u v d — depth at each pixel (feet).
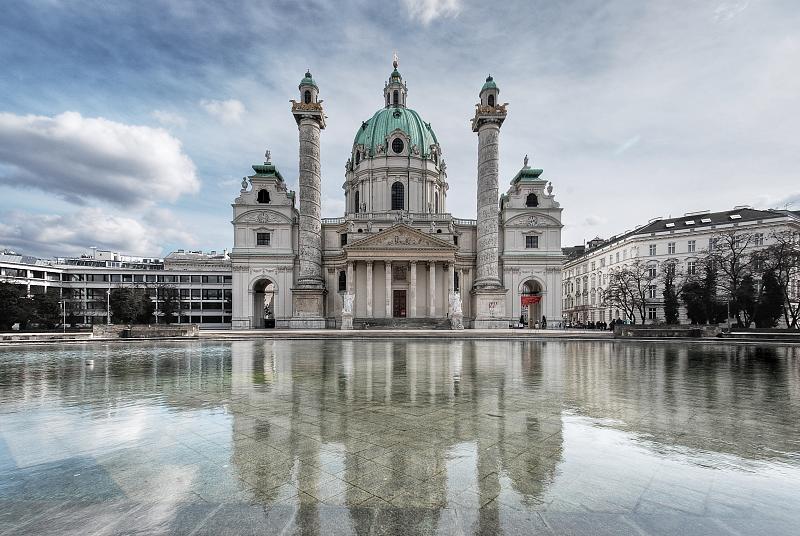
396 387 38.91
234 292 195.93
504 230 202.49
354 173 235.81
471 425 25.82
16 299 197.06
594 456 20.45
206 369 52.31
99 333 118.11
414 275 194.08
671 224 246.06
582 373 49.06
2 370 52.34
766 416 28.40
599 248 285.64
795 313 168.04
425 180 223.92
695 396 35.19
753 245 209.26
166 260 353.10
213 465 19.17
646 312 237.45
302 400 33.01
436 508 15.20
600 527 13.89
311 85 188.24
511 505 15.47
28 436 23.57
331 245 210.79
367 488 16.83
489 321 180.55
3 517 14.49
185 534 13.43
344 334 125.39
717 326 120.98
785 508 15.21
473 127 195.31
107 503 15.49
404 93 252.42
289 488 16.78
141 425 25.76
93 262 350.84
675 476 18.06
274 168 205.67
